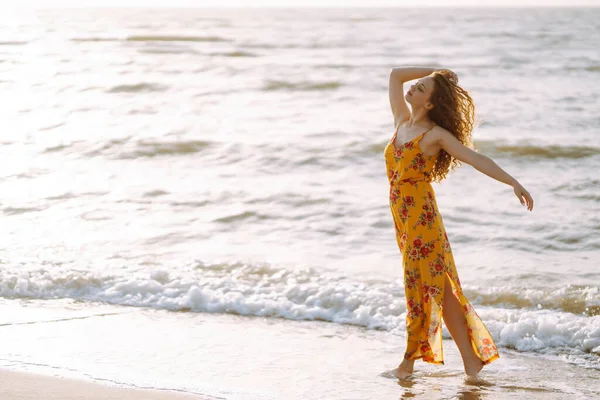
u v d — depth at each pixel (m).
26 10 121.44
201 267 7.18
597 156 12.80
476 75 25.75
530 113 17.45
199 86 21.61
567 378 4.57
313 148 13.27
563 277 6.94
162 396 4.05
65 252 7.66
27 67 25.34
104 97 19.41
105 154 12.95
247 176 11.55
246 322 5.75
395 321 5.69
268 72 25.70
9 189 10.52
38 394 3.99
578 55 32.25
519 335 5.32
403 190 4.47
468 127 4.57
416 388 4.36
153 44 36.69
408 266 4.48
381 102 19.47
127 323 5.61
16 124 15.53
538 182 11.08
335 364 4.78
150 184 10.89
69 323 5.58
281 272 7.02
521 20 73.00
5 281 6.58
